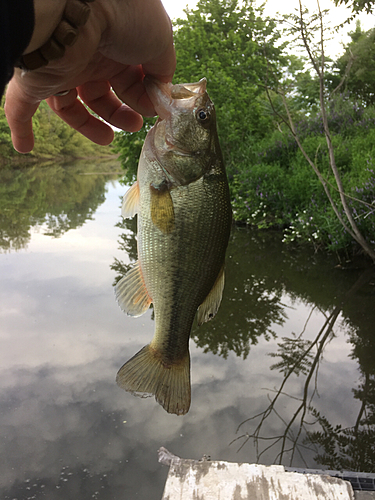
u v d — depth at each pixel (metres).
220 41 3.57
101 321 1.08
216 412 0.72
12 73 0.13
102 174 6.16
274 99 3.00
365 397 0.76
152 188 0.33
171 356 0.35
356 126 2.42
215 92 2.94
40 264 1.58
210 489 0.47
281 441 0.65
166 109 0.33
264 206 2.08
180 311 0.35
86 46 0.19
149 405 0.74
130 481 0.57
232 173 2.55
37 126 11.67
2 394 0.77
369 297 1.21
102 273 1.47
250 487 0.48
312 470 0.52
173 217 0.33
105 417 0.70
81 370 0.85
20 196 3.55
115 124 0.37
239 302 1.20
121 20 0.21
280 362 0.88
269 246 1.79
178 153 0.33
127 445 0.64
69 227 2.25
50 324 1.06
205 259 0.34
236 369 0.86
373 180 1.55
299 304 1.18
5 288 1.33
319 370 0.85
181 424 0.69
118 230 2.17
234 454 0.62
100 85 0.35
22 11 0.13
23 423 0.69
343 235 1.54
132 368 0.35
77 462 0.60
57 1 0.16
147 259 0.34
